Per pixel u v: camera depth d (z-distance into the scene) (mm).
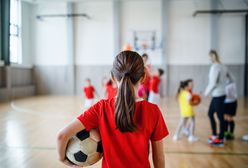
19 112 6199
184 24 10641
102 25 10977
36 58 11352
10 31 9203
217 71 3213
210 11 10320
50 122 4914
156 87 4746
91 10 10969
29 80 11242
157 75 4973
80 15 10891
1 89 8805
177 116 5648
